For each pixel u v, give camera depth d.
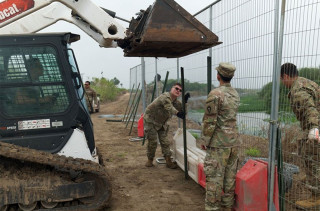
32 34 3.77
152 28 3.40
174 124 7.24
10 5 4.02
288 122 3.46
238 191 3.38
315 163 3.48
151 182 5.24
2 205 3.62
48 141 3.83
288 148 3.56
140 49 3.97
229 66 3.44
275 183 3.24
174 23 3.45
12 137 3.75
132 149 7.89
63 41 3.85
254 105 3.72
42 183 3.73
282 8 3.05
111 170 5.96
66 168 3.88
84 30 4.97
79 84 4.03
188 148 5.60
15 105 3.77
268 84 3.42
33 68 3.80
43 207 3.85
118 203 4.36
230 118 3.39
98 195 3.98
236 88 4.16
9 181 3.66
